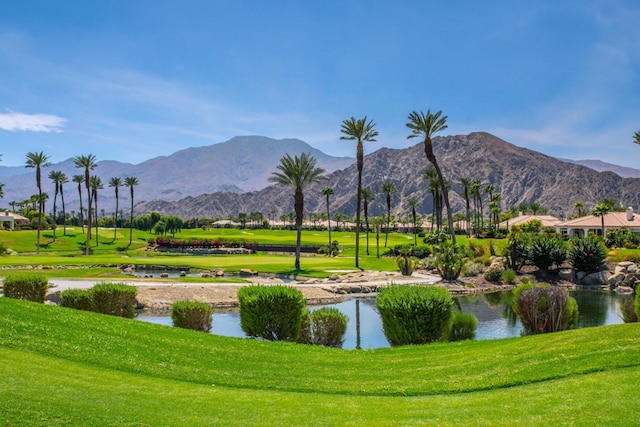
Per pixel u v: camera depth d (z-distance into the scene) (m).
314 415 8.52
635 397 8.45
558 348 11.87
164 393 9.31
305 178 56.81
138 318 26.58
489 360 11.98
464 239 99.81
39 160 101.75
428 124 61.66
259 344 14.69
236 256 78.69
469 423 7.93
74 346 11.61
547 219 132.88
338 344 19.19
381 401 9.52
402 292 17.95
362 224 168.50
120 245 108.25
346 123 62.97
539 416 8.00
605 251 50.88
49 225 141.88
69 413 7.67
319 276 48.56
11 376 8.98
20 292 22.52
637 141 55.31
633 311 22.23
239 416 8.35
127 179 131.38
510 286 47.06
